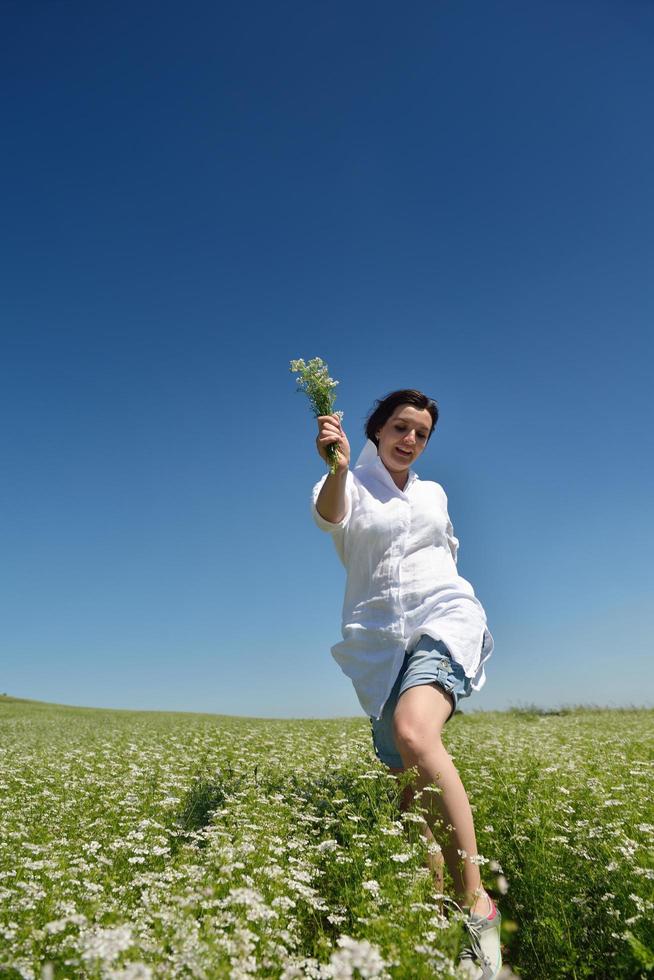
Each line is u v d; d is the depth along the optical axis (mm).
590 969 2943
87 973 2201
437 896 2838
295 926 2859
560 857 3680
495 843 3984
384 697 3707
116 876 3334
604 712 18578
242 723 16234
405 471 4270
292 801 4691
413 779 3240
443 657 3504
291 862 3350
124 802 4781
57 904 2807
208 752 7531
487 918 2891
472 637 3582
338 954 2098
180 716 23375
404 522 3906
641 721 14789
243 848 3197
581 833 3895
